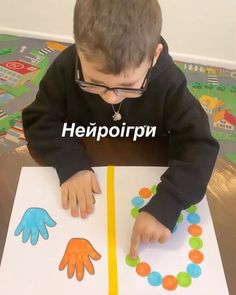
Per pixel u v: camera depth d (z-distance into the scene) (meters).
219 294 0.53
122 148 0.73
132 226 0.61
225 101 1.73
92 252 0.57
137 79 0.60
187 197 0.63
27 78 1.72
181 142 0.74
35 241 0.58
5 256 0.56
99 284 0.53
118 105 0.81
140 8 0.56
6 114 1.54
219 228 0.61
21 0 1.87
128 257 0.57
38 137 0.75
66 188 0.66
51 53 1.90
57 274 0.54
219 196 0.66
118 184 0.67
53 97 0.81
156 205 0.62
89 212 0.62
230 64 1.92
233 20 1.75
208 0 1.70
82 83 0.63
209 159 0.69
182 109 0.77
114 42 0.55
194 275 0.55
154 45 0.60
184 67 1.90
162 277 0.55
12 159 0.70
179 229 0.61
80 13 0.57
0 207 0.62
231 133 1.57
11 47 1.92
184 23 1.80
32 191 0.65
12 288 0.52
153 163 0.71
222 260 0.57
